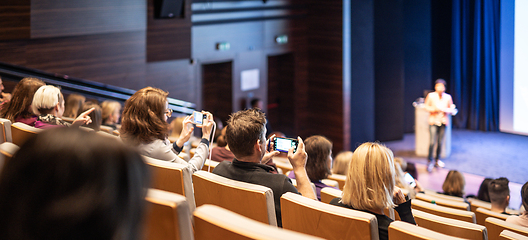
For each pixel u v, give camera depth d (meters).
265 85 9.50
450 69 11.10
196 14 8.19
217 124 8.12
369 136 9.89
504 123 10.16
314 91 9.91
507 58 9.82
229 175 2.04
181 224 0.97
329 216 1.60
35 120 2.74
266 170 2.05
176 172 1.75
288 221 1.76
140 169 0.52
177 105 7.50
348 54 9.28
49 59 6.16
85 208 0.46
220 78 9.20
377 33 10.05
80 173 0.47
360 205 1.83
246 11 8.87
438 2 10.98
